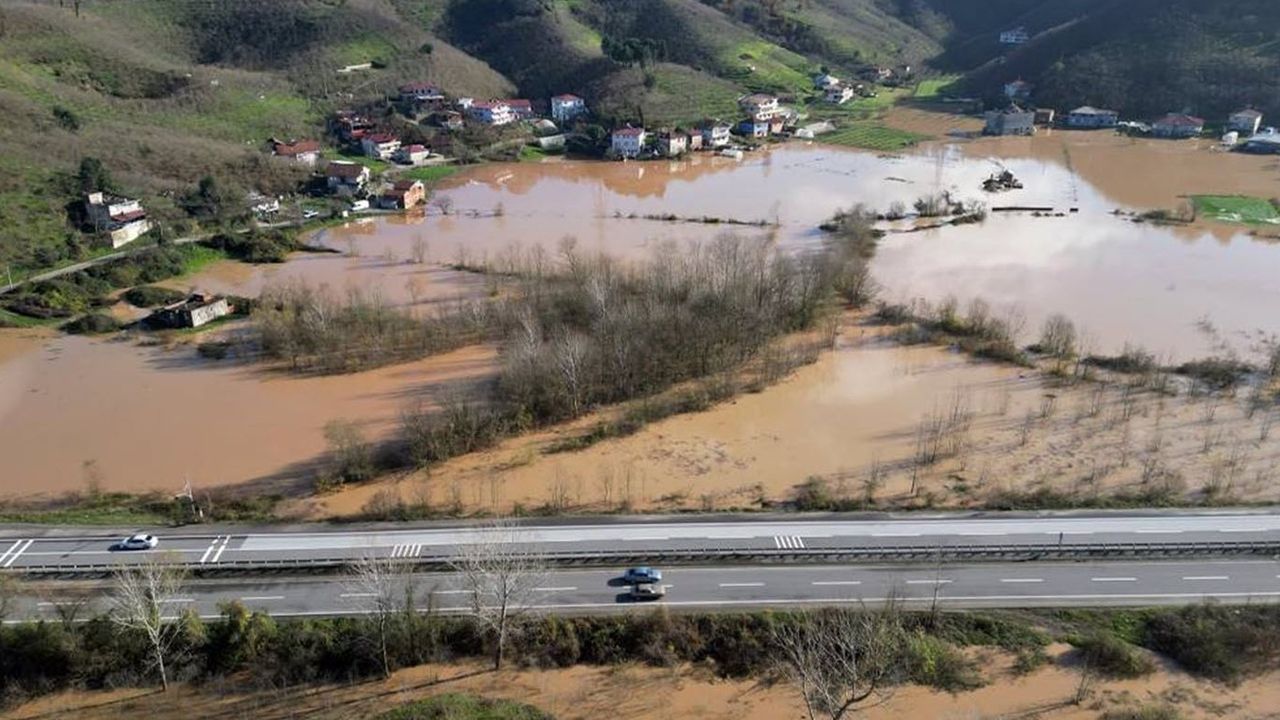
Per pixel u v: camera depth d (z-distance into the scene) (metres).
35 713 56.97
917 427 96.31
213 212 173.00
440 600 66.69
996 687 59.31
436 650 62.06
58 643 59.22
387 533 76.31
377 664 60.75
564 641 62.59
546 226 176.50
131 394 106.56
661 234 169.50
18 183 161.25
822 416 99.25
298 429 97.75
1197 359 112.12
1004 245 159.50
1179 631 63.25
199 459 91.38
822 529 76.94
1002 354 113.12
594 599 67.31
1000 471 86.94
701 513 79.62
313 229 175.75
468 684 59.72
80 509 81.69
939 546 73.62
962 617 65.44
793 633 62.75
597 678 60.59
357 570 69.31
